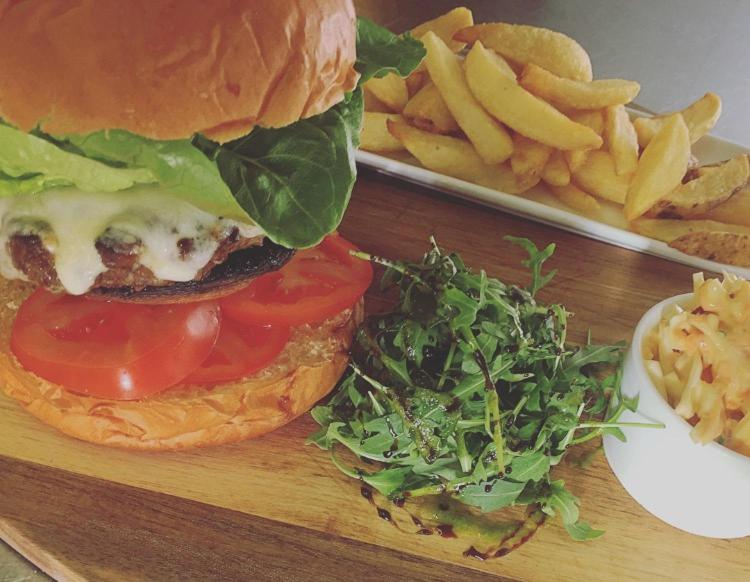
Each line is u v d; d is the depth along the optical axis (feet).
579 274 1.17
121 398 0.79
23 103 0.61
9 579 0.80
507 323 0.90
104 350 0.78
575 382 0.92
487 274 1.14
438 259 1.00
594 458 0.94
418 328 0.89
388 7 1.82
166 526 0.80
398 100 1.27
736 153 1.36
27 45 0.61
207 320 0.83
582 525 0.84
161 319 0.80
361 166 1.26
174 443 0.83
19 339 0.79
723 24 2.05
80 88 0.61
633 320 1.12
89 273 0.71
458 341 0.87
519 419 0.88
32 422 0.86
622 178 1.21
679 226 1.21
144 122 0.62
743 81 1.87
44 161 0.66
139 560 0.77
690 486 0.84
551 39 1.24
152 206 0.72
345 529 0.83
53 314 0.80
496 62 1.20
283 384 0.85
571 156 1.19
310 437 0.88
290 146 0.72
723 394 0.82
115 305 0.81
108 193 0.72
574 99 1.20
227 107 0.63
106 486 0.82
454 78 1.19
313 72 0.67
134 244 0.71
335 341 0.89
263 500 0.84
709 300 0.87
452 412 0.83
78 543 0.77
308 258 0.94
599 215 1.25
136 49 0.61
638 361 0.88
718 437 0.83
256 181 0.70
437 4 1.87
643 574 0.84
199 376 0.82
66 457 0.84
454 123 1.26
